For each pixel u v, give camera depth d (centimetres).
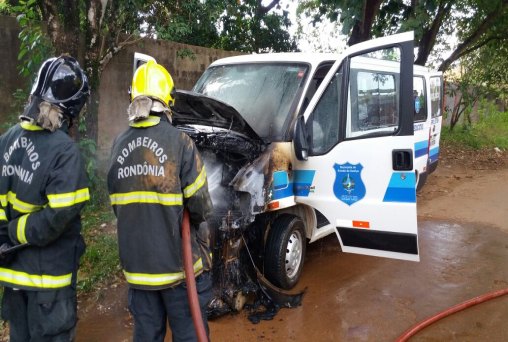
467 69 1485
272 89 450
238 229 365
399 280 446
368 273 462
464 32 1347
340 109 390
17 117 570
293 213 435
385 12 902
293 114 420
